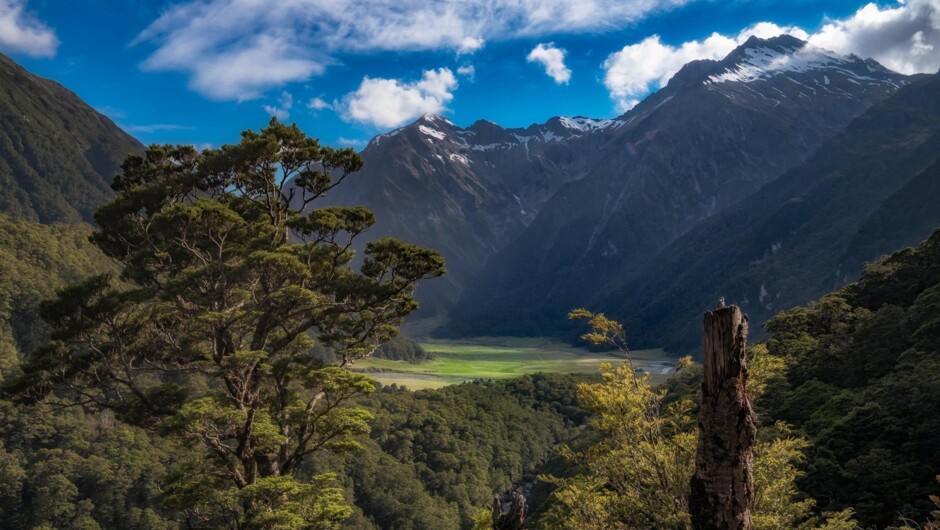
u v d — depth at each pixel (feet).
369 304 101.04
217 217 93.91
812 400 129.59
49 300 91.15
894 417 103.19
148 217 104.83
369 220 102.17
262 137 96.17
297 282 99.25
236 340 104.06
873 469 93.25
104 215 101.86
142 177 116.78
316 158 104.94
